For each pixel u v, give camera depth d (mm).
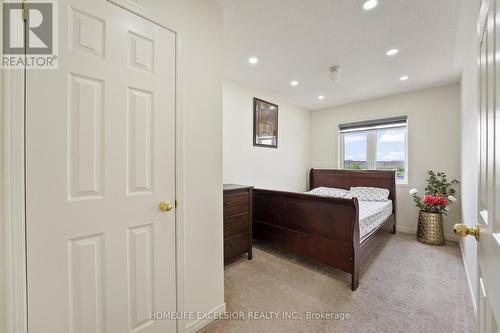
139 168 1229
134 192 1216
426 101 3498
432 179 3348
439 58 2473
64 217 993
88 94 1051
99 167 1088
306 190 4746
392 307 1765
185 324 1456
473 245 1867
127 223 1188
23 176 896
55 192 969
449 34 2006
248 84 3309
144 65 1240
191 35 1475
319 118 4758
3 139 860
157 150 1305
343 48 2271
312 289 2025
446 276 2240
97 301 1092
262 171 3750
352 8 1693
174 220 1394
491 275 656
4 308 867
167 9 1344
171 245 1380
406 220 3709
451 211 3303
